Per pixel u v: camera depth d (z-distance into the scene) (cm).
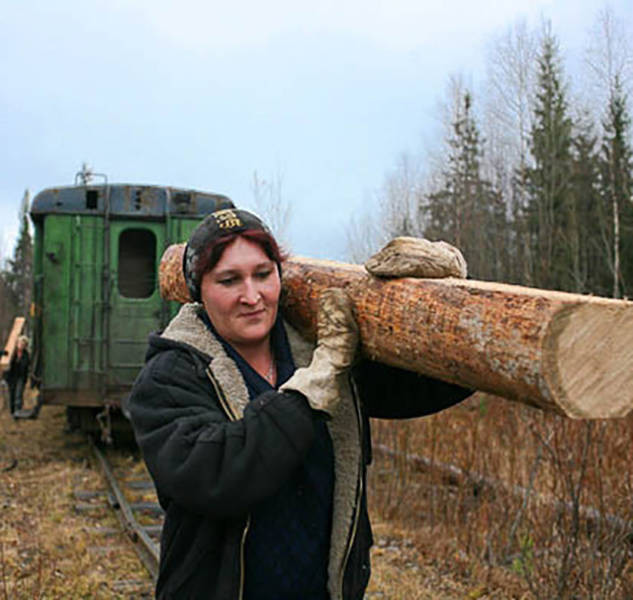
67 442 959
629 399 131
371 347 172
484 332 137
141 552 497
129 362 863
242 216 174
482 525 483
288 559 170
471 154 1800
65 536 536
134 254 927
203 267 170
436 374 158
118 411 873
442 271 165
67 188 868
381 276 169
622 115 1457
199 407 164
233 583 160
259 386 175
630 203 1700
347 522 175
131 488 697
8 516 591
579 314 125
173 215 882
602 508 377
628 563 382
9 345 1041
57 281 855
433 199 1325
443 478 590
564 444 416
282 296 201
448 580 451
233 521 162
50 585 435
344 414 180
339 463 179
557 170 1848
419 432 654
